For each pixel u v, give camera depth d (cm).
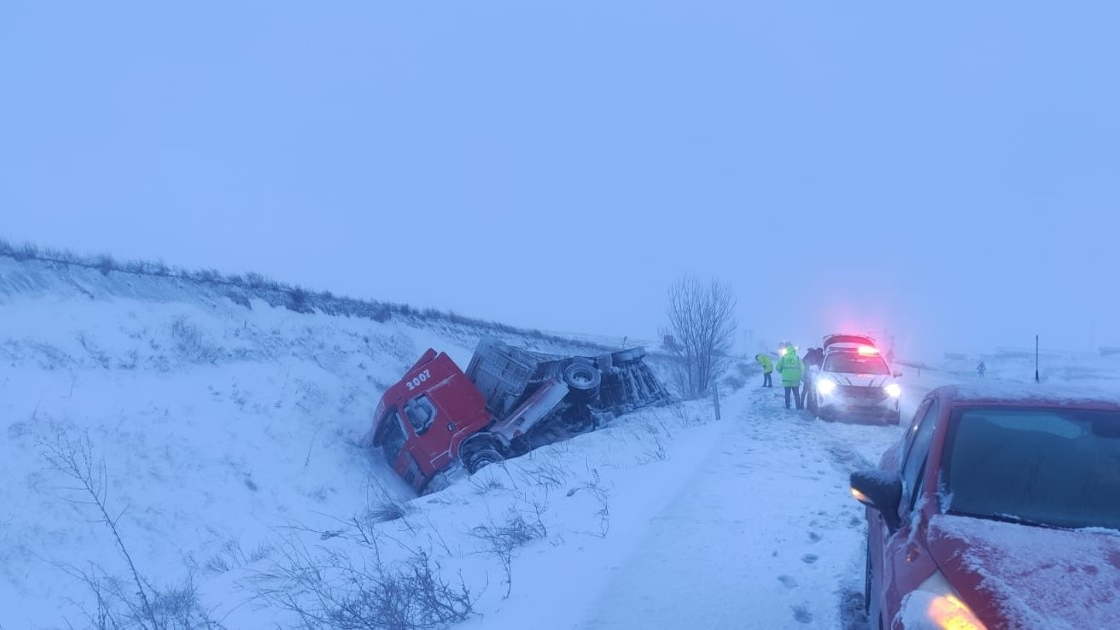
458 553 796
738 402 2478
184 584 920
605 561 677
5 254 1975
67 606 1043
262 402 1933
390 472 1942
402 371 2845
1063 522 360
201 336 2131
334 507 1648
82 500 1264
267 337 2409
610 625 529
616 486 1033
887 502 418
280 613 692
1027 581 303
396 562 781
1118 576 304
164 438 1554
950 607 302
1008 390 465
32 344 1666
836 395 1773
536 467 1286
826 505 848
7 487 1215
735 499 880
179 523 1346
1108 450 400
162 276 2388
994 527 351
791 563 651
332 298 3209
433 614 599
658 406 2214
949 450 411
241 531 1402
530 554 743
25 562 1096
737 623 530
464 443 1708
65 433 1407
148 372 1797
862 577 612
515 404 1836
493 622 568
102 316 1952
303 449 1816
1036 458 398
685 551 684
